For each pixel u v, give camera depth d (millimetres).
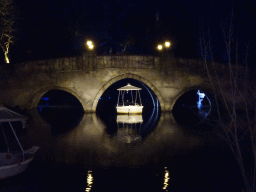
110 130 16828
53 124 19469
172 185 7672
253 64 22344
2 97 23594
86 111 24828
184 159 10219
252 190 5266
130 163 9688
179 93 25344
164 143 12953
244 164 9562
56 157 10414
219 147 12070
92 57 24219
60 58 24109
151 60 24922
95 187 7492
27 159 8289
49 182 7832
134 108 26219
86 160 10016
